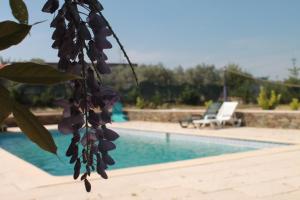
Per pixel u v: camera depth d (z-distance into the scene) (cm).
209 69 4050
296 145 955
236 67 3700
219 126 1596
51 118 1905
